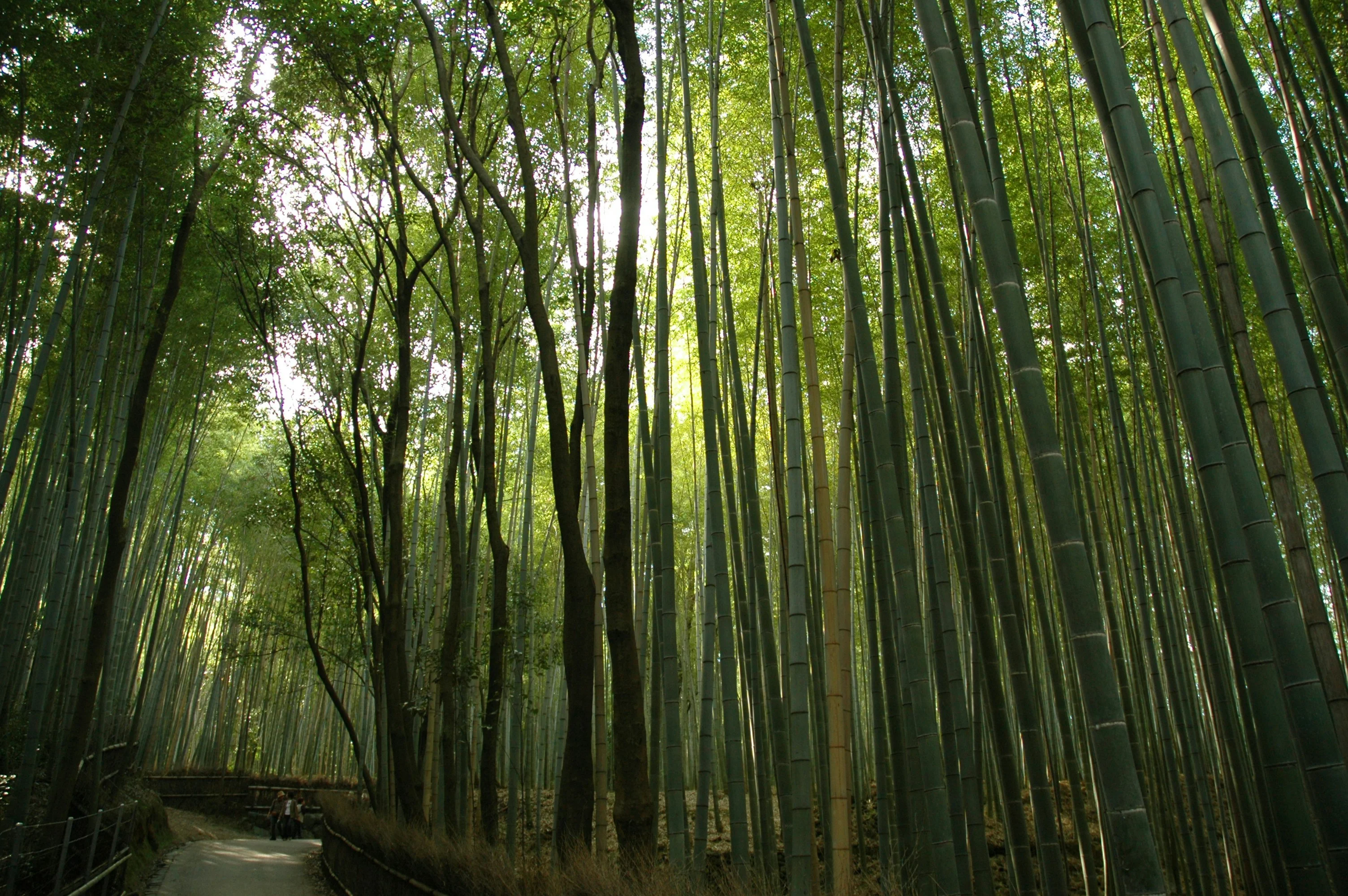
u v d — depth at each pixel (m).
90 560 8.70
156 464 10.74
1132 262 5.22
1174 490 6.07
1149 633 5.79
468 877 4.68
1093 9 2.61
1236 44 3.18
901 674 4.05
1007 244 2.30
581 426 6.14
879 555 4.16
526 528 9.02
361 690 16.34
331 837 9.66
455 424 8.08
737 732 4.13
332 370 9.51
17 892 5.88
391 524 7.92
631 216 4.80
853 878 3.22
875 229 7.57
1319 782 2.22
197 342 10.21
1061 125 7.06
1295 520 3.04
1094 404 7.60
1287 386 2.59
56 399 7.58
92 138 6.69
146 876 9.14
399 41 6.88
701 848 4.76
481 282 7.21
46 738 8.56
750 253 8.04
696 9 6.85
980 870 3.57
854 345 3.60
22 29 6.04
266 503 11.28
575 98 8.18
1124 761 1.95
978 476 3.58
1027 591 6.05
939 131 6.42
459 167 7.50
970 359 4.91
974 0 3.96
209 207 8.63
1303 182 4.39
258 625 11.84
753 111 6.75
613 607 4.47
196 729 23.28
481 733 10.11
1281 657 2.33
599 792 5.04
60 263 8.46
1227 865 6.29
